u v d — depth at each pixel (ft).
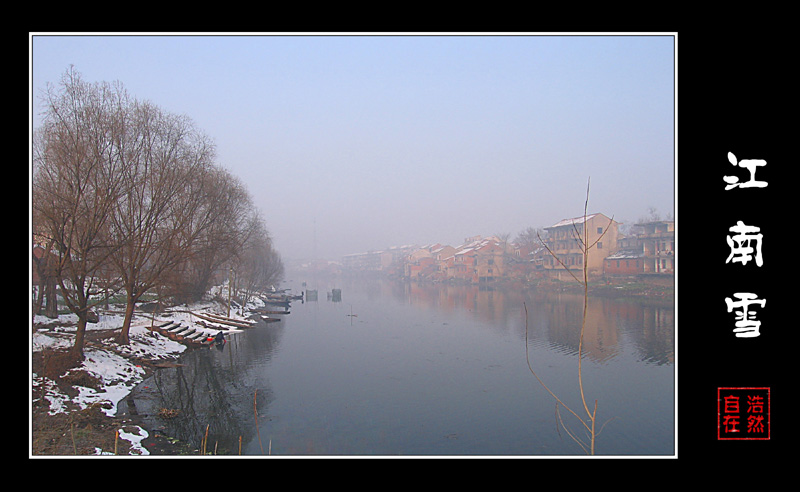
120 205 65.62
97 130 59.11
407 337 106.22
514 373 73.46
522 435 48.80
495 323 122.83
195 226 87.66
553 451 45.14
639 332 103.45
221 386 65.67
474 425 51.75
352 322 132.67
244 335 110.01
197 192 77.25
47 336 69.62
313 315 152.05
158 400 57.62
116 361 68.28
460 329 115.85
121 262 68.59
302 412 55.47
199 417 52.70
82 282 60.49
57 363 58.08
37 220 56.34
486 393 63.16
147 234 70.54
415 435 48.70
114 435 44.50
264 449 44.47
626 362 78.79
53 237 57.93
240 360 82.33
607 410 56.44
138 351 76.43
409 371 75.10
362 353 88.94
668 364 77.15
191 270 120.37
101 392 56.39
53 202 55.88
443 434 49.29
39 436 42.14
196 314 119.96
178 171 70.54
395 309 167.32
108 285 68.49
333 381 69.05
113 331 82.07
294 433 48.98
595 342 94.43
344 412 55.42
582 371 73.82
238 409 55.98
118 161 61.82
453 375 72.54
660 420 53.11
